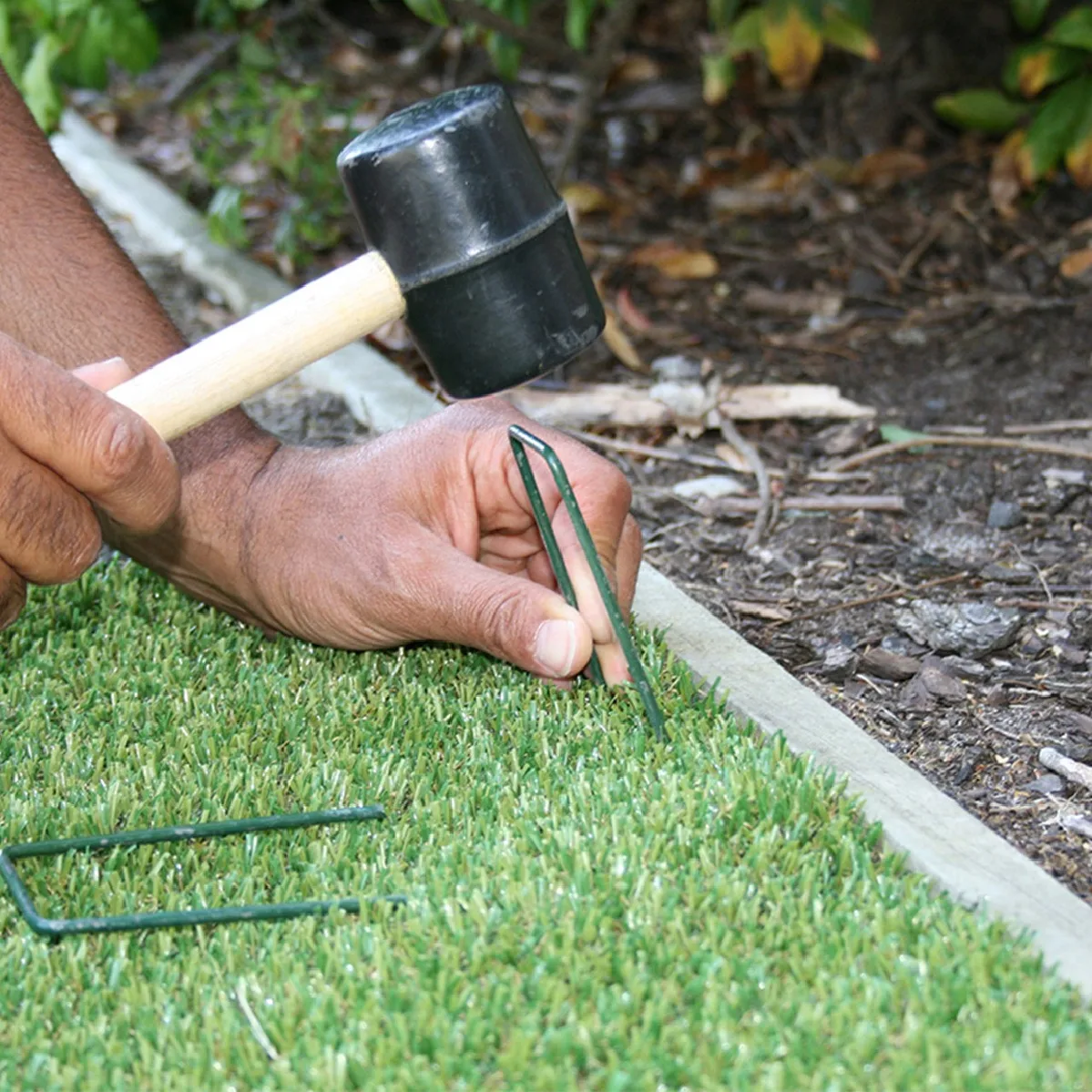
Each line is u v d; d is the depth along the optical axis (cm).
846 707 256
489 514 255
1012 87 432
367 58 605
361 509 252
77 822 211
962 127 506
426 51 542
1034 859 210
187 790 220
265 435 273
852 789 216
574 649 225
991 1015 165
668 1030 166
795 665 271
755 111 556
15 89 267
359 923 187
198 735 234
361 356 396
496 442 250
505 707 238
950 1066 160
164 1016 173
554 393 386
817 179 502
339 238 501
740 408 372
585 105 485
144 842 204
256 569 258
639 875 192
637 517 331
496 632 232
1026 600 288
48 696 249
